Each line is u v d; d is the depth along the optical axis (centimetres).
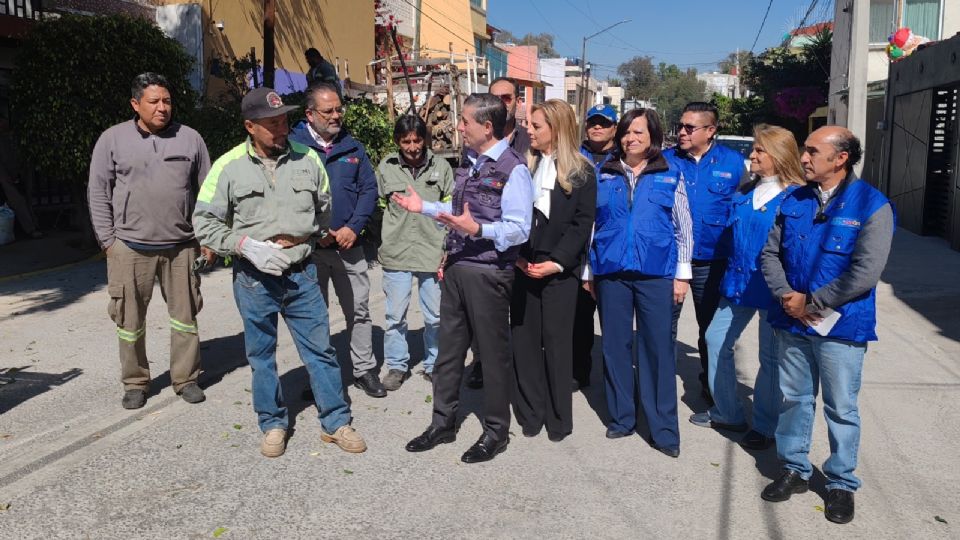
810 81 3117
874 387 571
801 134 3106
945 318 781
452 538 352
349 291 532
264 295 422
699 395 559
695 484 411
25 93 917
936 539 356
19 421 477
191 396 513
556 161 440
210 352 630
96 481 399
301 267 432
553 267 434
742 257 446
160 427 472
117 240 486
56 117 913
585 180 433
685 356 654
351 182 514
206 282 898
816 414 514
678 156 527
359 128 1158
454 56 2423
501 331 433
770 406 450
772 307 396
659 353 445
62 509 369
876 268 350
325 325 443
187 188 496
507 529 361
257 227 415
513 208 409
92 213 480
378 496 391
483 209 417
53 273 905
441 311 445
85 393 527
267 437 436
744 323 465
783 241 387
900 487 409
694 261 522
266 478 407
